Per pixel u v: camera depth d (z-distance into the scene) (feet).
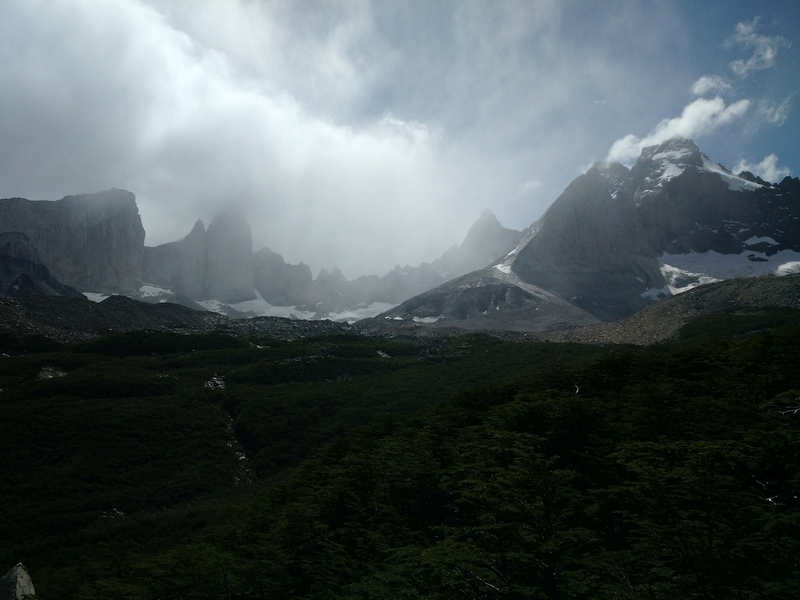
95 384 228.22
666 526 57.11
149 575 89.97
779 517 56.70
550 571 59.16
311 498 98.84
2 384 231.30
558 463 83.87
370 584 68.39
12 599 94.12
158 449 187.83
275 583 82.79
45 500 155.02
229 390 239.30
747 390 94.12
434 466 90.94
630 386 108.78
